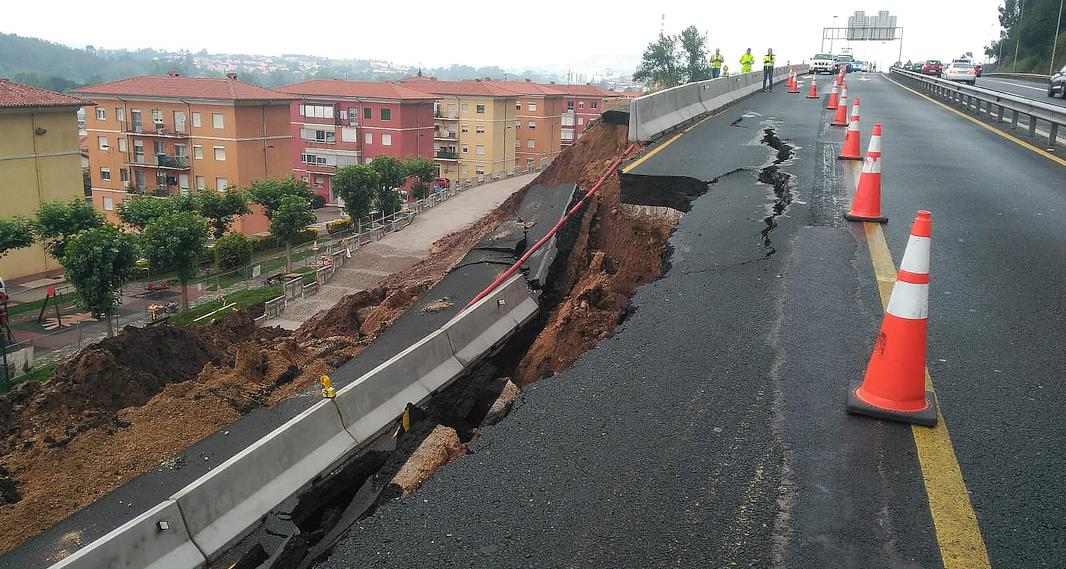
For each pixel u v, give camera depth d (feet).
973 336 19.11
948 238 27.86
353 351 28.84
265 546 14.23
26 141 116.06
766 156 44.06
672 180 36.83
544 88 293.23
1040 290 22.38
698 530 11.91
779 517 12.14
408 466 14.90
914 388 15.05
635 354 18.76
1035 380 16.67
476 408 20.15
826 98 90.68
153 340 33.86
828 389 16.47
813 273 24.12
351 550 11.91
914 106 84.94
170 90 178.81
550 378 17.90
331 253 133.90
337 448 16.90
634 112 49.85
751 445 14.32
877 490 12.79
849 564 11.01
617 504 12.68
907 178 38.91
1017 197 34.53
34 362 81.56
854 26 240.12
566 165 55.72
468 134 250.78
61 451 22.36
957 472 13.23
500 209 56.85
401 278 56.29
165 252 99.86
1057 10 219.20
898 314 15.01
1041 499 12.41
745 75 93.81
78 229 105.19
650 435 14.88
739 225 30.01
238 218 167.43
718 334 19.71
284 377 28.27
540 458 14.29
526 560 11.38
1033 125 55.36
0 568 16.15
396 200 175.11
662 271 26.73
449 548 11.78
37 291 112.47
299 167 230.27
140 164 181.16
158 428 23.70
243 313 42.52
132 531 12.84
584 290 26.50
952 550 11.24
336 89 222.89
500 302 24.70
